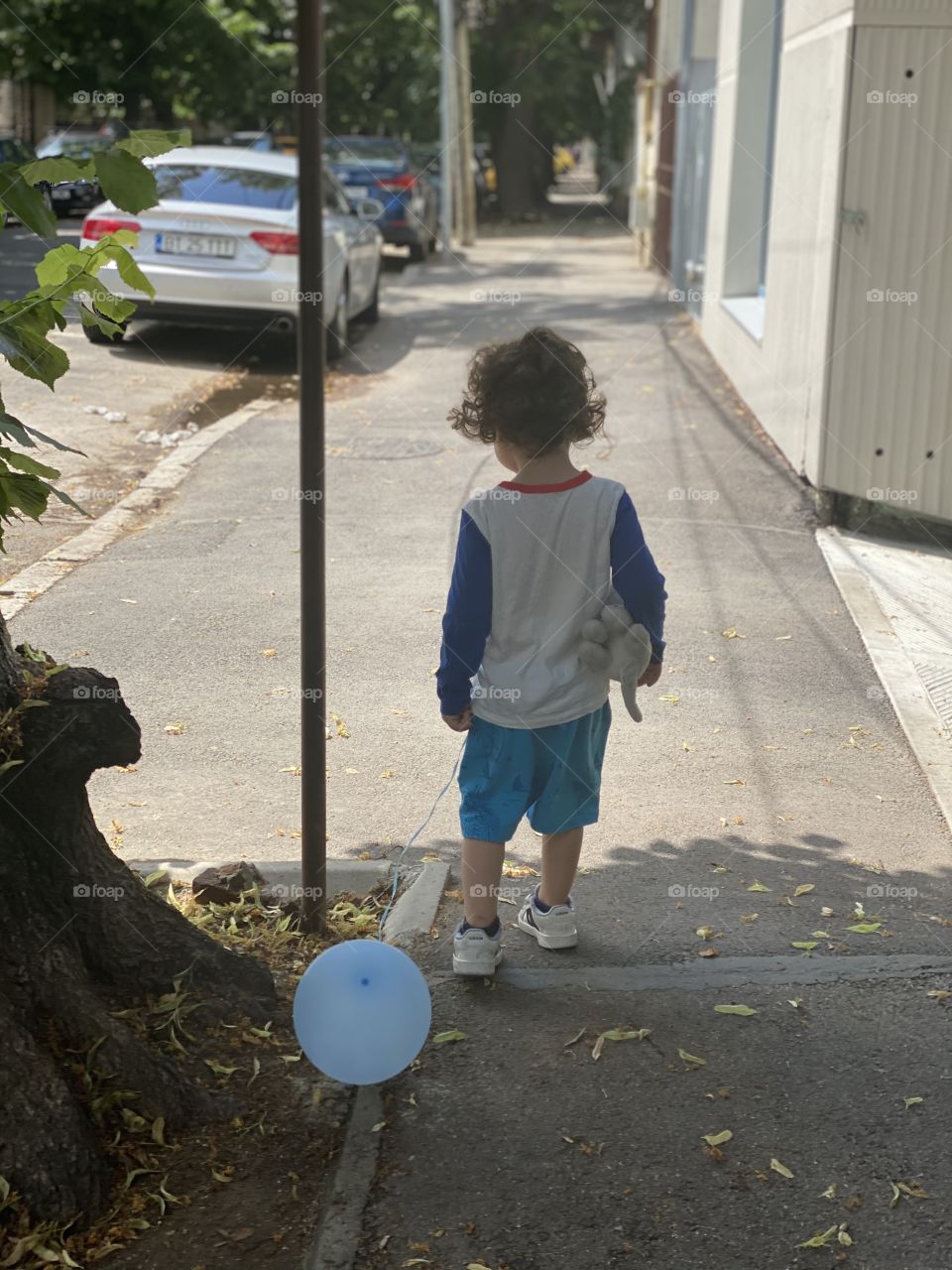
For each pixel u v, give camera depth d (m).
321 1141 2.96
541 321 16.27
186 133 2.80
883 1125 3.00
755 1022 3.40
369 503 8.61
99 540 7.68
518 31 38.66
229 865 4.11
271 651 6.11
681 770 5.06
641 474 9.43
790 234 9.53
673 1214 2.73
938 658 6.25
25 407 10.60
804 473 9.03
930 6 7.52
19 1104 2.69
